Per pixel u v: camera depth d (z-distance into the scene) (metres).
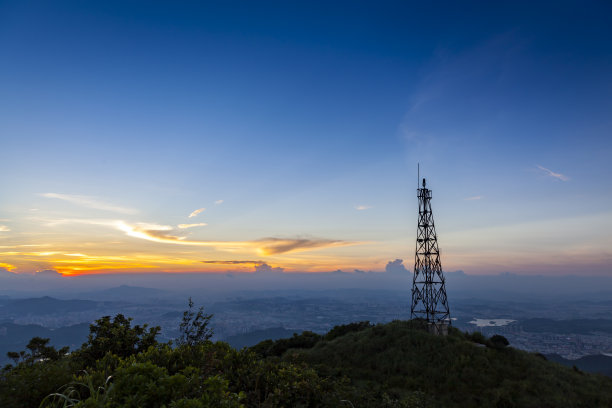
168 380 4.84
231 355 7.07
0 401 5.05
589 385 26.44
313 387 6.48
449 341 33.62
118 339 8.78
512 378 26.83
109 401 4.56
